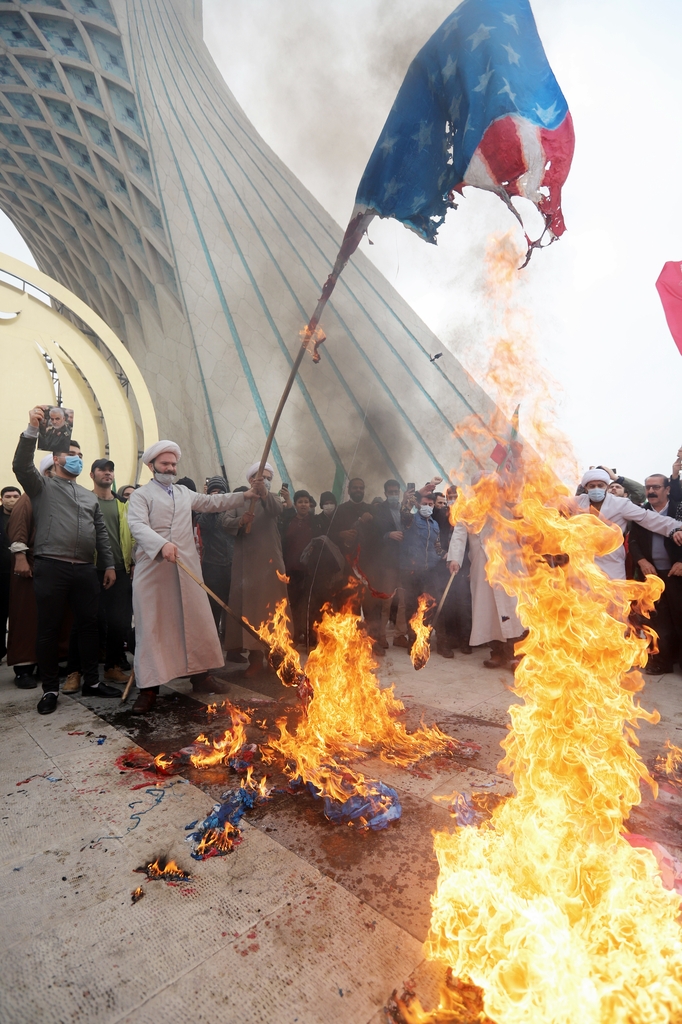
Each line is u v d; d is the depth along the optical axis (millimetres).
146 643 3246
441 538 5363
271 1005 1180
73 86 16594
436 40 2729
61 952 1348
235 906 1508
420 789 2172
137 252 19016
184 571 3404
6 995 1220
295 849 1785
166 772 2402
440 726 2896
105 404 9125
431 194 2869
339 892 1555
